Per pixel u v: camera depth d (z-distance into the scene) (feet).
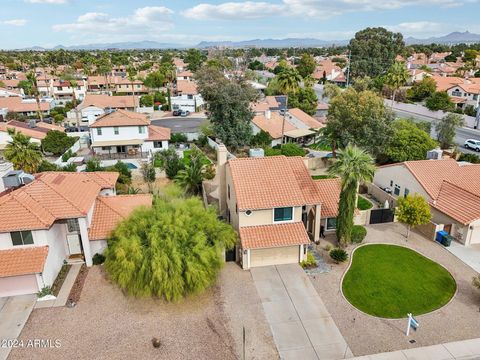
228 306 79.10
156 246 78.43
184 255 79.05
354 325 73.87
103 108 279.90
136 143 192.24
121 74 490.90
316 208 101.19
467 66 449.06
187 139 223.30
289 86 219.61
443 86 323.57
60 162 170.91
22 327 72.69
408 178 125.18
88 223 92.89
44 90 391.45
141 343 69.10
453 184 115.85
